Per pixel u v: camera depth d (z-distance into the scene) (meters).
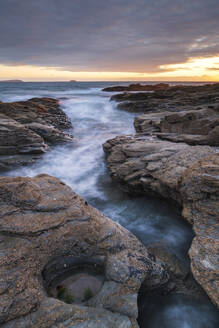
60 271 4.19
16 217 4.50
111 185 10.45
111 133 21.08
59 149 15.37
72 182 10.89
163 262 5.02
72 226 4.66
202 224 5.02
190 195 5.66
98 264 4.37
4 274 3.49
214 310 4.27
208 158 6.39
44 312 3.20
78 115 28.94
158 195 7.72
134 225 7.21
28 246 4.06
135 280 3.94
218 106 14.85
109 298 3.58
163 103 28.72
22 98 39.00
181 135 12.27
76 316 3.20
